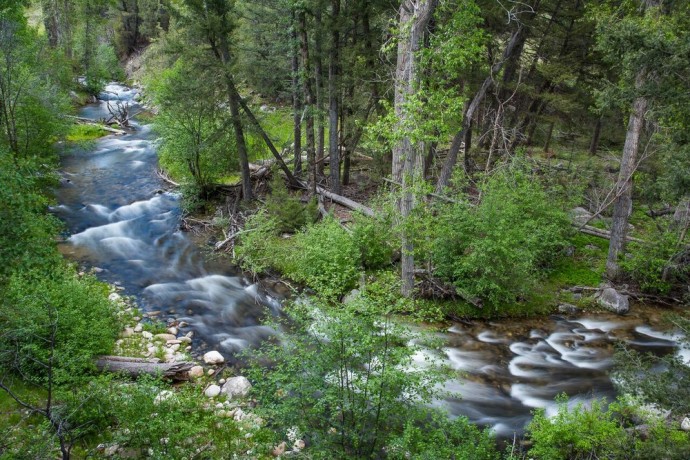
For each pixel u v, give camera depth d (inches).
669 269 552.4
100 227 695.1
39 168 763.4
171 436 251.0
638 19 407.8
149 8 1788.9
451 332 470.9
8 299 306.5
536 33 778.8
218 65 640.4
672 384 242.8
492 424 343.6
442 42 453.7
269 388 258.8
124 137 1208.8
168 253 639.1
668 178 346.9
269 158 935.7
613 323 500.7
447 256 498.6
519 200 596.7
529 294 532.1
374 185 853.8
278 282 572.4
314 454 224.8
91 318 394.0
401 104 427.2
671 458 200.2
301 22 682.2
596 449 257.8
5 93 711.1
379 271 537.0
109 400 283.1
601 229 689.0
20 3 821.9
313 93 829.8
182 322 469.1
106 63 1835.6
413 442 242.1
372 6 690.2
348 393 234.7
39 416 293.0
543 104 826.8
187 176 808.3
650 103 369.4
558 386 392.2
